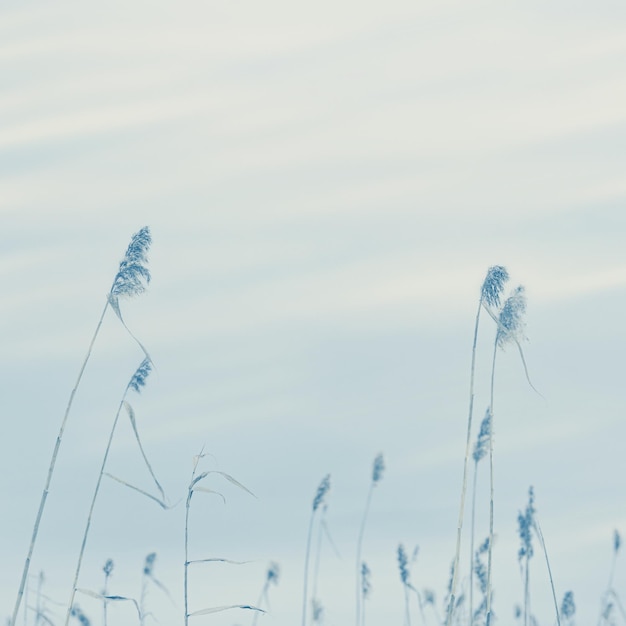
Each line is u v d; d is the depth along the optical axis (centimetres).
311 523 1251
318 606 1117
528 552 1073
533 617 1041
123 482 928
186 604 911
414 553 1136
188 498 921
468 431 958
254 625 1031
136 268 877
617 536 1199
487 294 938
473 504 1075
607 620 1101
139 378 904
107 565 955
